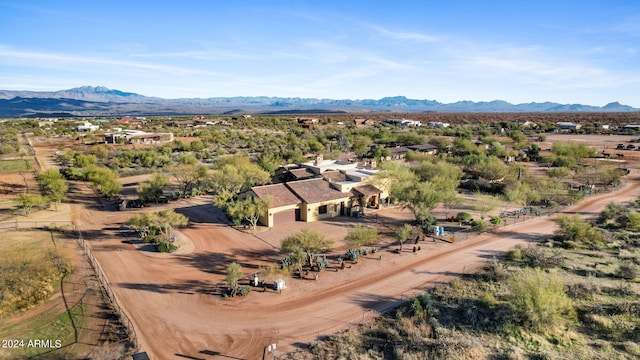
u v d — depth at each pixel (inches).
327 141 5428.2
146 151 4146.2
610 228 2009.1
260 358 984.3
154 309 1205.7
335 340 1055.6
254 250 1701.5
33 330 1082.1
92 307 1209.4
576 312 1185.4
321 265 1494.8
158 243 1683.1
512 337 1067.3
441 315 1190.3
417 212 2226.9
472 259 1621.6
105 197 2578.7
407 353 981.2
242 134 6353.3
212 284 1376.7
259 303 1248.8
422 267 1537.9
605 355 984.3
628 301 1237.1
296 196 2144.4
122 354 986.1
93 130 6988.2
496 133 7071.9
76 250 1656.0
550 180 3006.9
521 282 1218.0
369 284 1389.0
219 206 2181.3
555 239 1863.9
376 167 2864.2
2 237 1761.8
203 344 1037.8
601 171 3129.9
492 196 2696.9
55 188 2349.9
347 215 2260.1
